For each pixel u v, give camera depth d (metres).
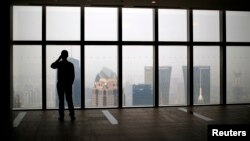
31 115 8.24
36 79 9.38
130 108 9.60
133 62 9.88
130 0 8.59
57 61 7.46
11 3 8.71
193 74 10.17
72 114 7.52
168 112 8.70
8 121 7.35
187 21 10.12
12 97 8.88
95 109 9.40
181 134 5.93
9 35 8.42
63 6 9.34
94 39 9.67
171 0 8.60
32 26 9.34
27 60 9.34
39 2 8.77
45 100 9.33
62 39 9.49
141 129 6.39
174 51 10.09
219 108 9.46
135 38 9.89
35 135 5.87
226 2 8.89
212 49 10.30
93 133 6.02
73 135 5.86
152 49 9.98
